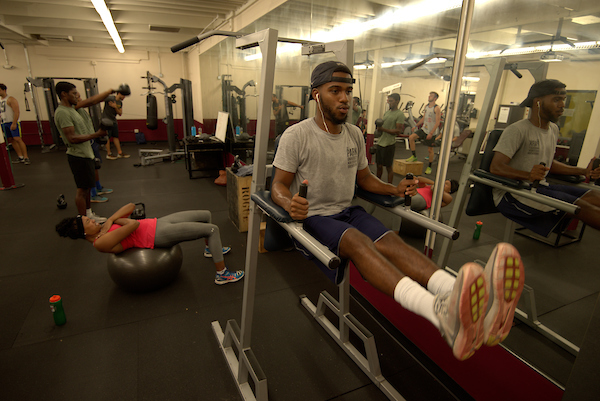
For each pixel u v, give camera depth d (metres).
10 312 2.23
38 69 8.77
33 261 2.91
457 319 0.66
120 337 2.04
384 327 2.21
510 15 1.50
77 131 3.41
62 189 5.09
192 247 3.27
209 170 6.45
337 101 1.19
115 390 1.67
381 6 2.94
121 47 8.20
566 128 1.30
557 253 1.56
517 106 1.50
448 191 1.89
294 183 1.36
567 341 1.48
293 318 2.26
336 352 1.97
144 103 10.08
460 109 1.85
